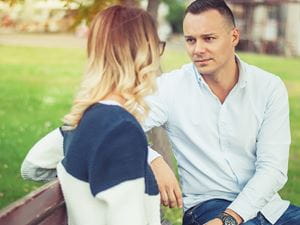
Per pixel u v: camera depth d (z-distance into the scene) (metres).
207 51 2.80
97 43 2.14
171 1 31.09
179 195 2.71
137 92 2.10
